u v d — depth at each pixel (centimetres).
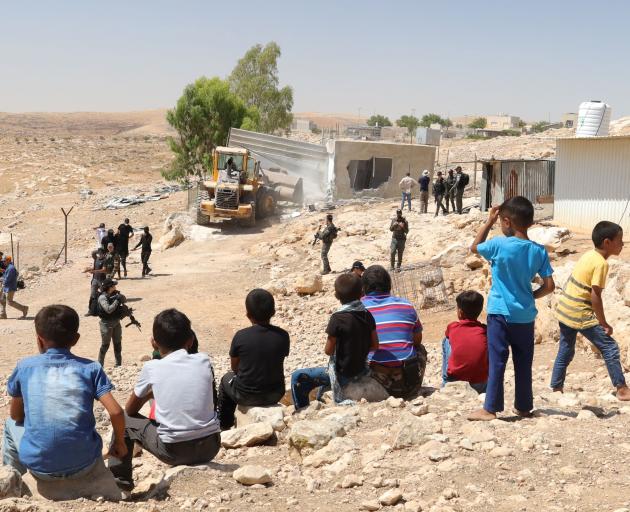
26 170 7875
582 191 2392
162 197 5159
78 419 489
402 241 2133
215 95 5072
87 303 2252
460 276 1948
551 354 1163
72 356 505
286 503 489
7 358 1566
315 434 603
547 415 634
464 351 758
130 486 561
